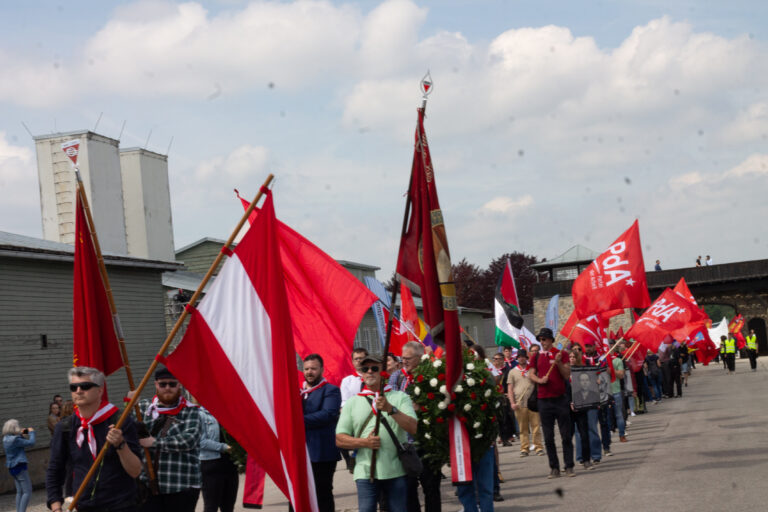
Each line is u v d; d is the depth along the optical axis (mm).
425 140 7730
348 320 9914
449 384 7699
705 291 58812
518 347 19922
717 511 9062
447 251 7723
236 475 9344
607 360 17188
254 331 6762
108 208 28578
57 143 28234
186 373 6516
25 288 20562
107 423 5977
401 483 7422
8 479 18188
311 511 6680
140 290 25250
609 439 15336
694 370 52406
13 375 19859
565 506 10242
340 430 7547
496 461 11109
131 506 5965
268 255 6902
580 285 16188
